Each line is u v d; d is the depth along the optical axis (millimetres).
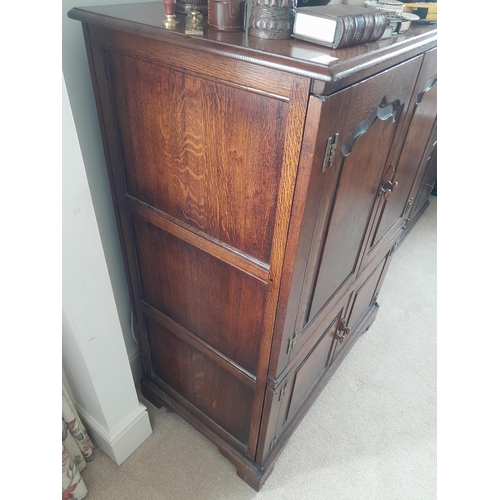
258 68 569
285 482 1230
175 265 954
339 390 1521
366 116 707
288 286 743
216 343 1004
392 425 1416
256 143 641
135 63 728
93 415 1159
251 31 641
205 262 877
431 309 1931
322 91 526
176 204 841
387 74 712
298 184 622
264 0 604
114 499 1158
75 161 733
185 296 989
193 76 655
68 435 1099
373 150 831
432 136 1283
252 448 1131
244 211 729
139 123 798
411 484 1252
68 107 683
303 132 573
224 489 1202
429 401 1507
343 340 1445
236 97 624
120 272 1226
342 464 1289
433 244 2383
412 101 926
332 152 625
